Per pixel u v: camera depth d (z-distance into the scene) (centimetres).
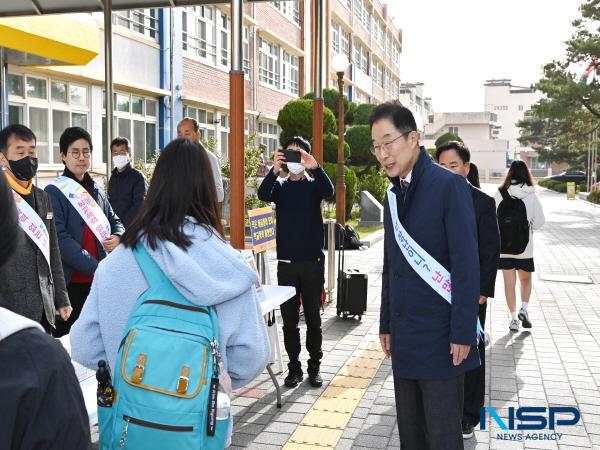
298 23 2758
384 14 5350
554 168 9494
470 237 261
